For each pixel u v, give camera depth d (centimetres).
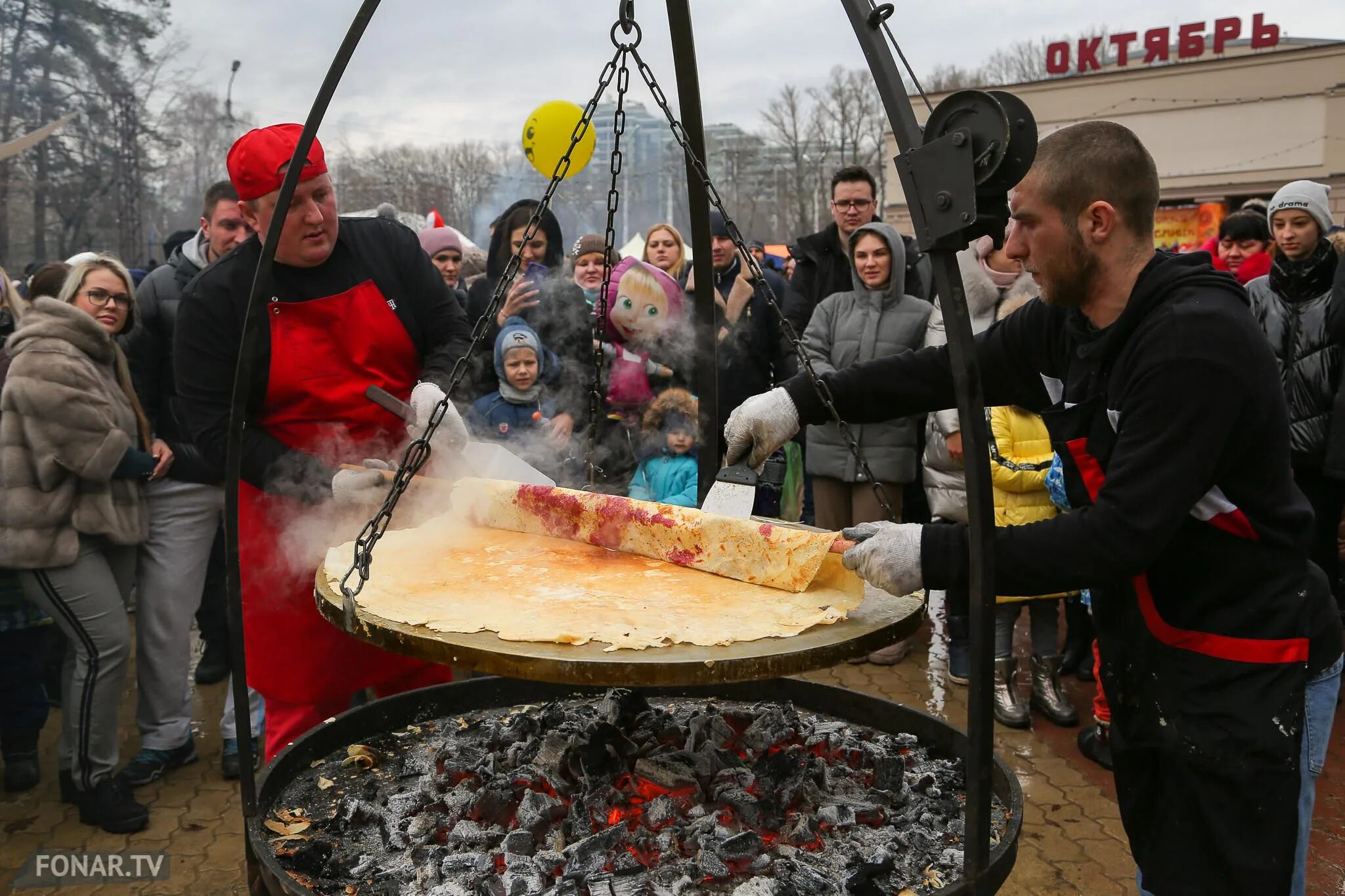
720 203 190
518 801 170
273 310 228
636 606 151
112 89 1892
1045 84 2370
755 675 127
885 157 2662
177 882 270
